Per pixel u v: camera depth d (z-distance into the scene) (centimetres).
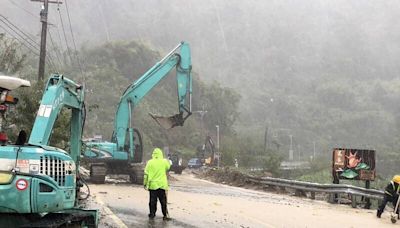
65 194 652
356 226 1365
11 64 2373
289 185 2553
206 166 6656
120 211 1298
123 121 2570
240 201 1928
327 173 5944
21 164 587
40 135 756
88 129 7750
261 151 9456
